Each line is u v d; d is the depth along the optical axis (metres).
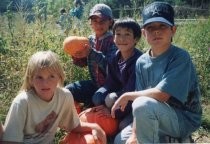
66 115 1.77
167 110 1.64
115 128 2.02
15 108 1.62
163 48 1.72
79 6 3.83
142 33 1.92
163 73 1.70
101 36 2.27
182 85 1.65
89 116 2.00
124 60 2.04
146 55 1.79
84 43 2.15
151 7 1.74
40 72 1.62
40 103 1.66
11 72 2.44
